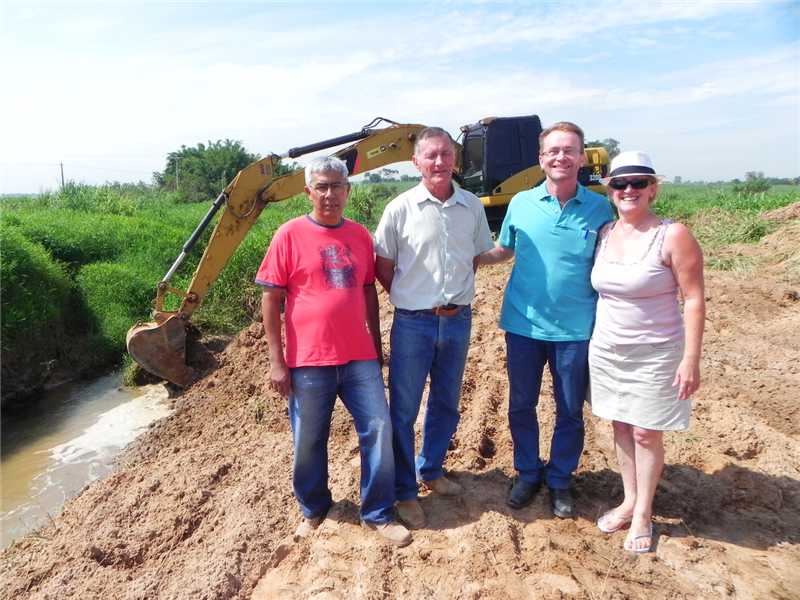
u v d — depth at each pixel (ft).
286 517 12.14
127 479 15.61
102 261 36.65
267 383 21.67
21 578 11.47
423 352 10.64
